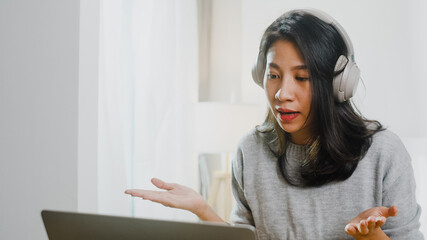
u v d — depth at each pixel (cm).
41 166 177
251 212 109
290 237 98
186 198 91
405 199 90
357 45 247
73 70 170
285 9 277
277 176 101
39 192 177
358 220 72
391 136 93
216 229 58
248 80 294
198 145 258
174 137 263
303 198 97
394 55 237
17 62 183
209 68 311
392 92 237
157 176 250
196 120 259
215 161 312
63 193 171
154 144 249
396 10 237
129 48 230
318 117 89
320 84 86
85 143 172
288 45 87
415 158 229
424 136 229
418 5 231
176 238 60
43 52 177
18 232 180
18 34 183
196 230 59
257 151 105
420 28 230
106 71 218
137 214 236
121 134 223
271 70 89
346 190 93
